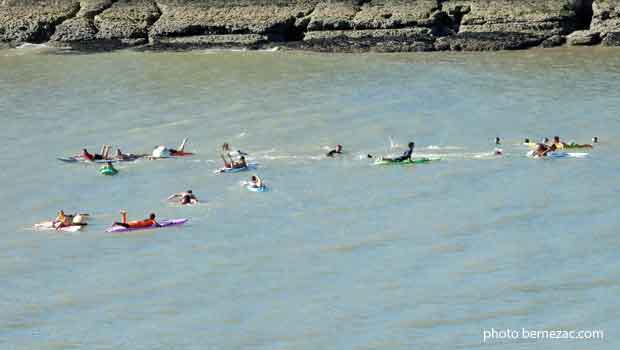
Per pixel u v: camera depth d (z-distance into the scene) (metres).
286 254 86.44
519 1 188.75
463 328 72.25
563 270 81.31
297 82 152.00
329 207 97.94
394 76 155.12
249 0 194.62
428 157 112.75
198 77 158.00
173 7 196.62
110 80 157.62
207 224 94.31
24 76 163.12
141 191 104.31
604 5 183.88
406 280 80.31
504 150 115.31
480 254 85.12
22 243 90.56
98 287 80.88
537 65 162.88
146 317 75.38
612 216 93.50
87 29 194.88
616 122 125.31
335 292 78.56
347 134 122.31
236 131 124.62
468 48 180.12
